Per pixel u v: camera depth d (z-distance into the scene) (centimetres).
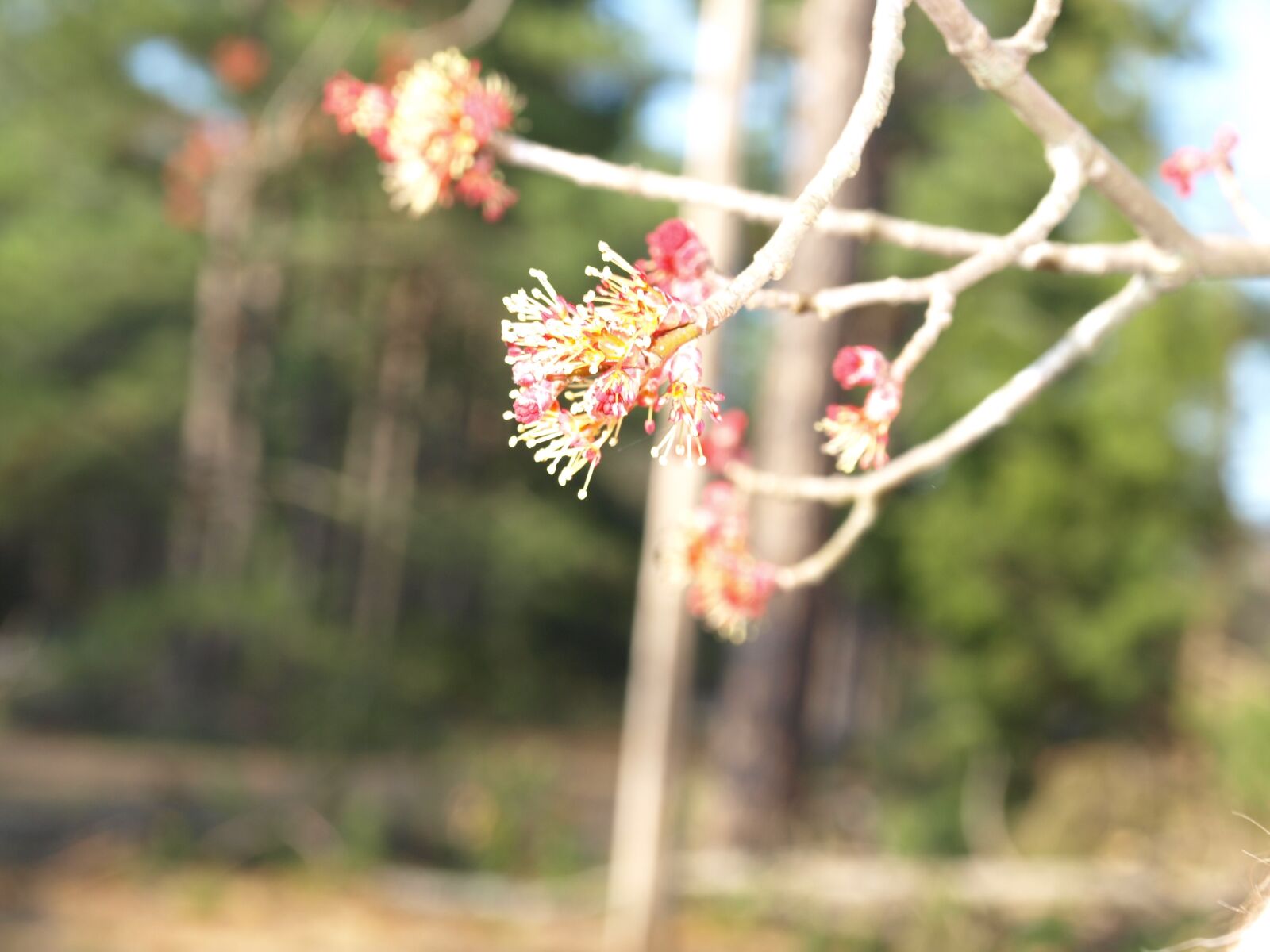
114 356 1992
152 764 1430
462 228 1889
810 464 1052
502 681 2389
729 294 106
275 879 966
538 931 892
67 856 989
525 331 104
